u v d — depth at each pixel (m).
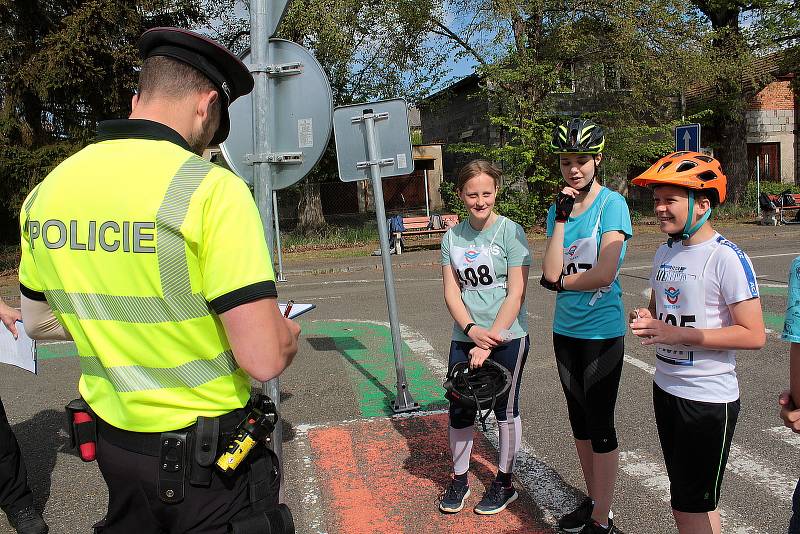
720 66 18.94
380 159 5.19
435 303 9.98
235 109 3.30
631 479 3.89
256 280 1.65
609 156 19.47
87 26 16.58
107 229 1.65
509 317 3.34
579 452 3.33
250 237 1.68
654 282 2.68
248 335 1.64
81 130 18.17
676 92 19.05
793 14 20.14
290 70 3.14
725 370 2.44
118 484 1.75
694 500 2.49
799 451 4.19
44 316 1.97
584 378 3.13
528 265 3.44
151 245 1.62
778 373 5.82
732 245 2.46
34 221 1.78
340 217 25.61
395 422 4.94
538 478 3.92
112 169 1.68
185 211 1.62
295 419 5.10
